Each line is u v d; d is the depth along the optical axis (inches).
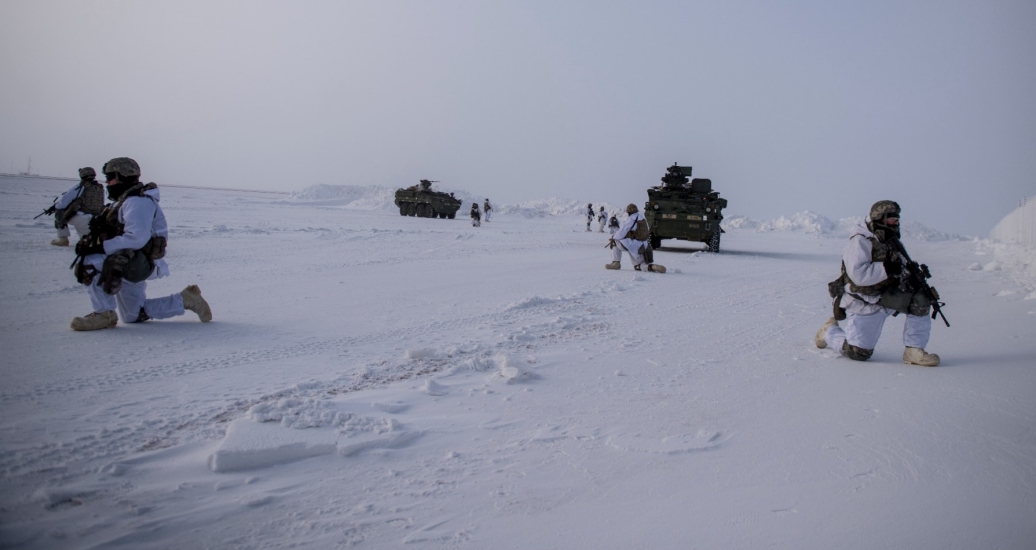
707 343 282.0
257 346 255.1
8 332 264.5
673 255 864.9
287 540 110.7
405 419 170.2
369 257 639.8
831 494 130.7
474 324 314.2
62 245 577.6
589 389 204.4
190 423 164.9
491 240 994.7
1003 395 199.8
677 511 123.3
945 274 633.0
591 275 538.9
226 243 714.2
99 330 273.4
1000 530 115.7
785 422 173.9
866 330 245.8
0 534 108.7
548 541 111.7
